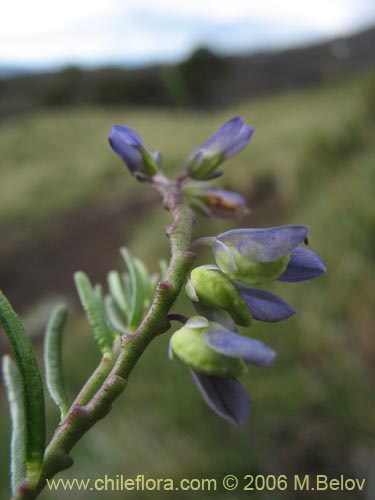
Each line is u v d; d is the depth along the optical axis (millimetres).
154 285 45
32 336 198
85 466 108
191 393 114
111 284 46
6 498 111
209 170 45
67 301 231
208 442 108
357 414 108
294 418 109
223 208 49
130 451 108
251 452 104
